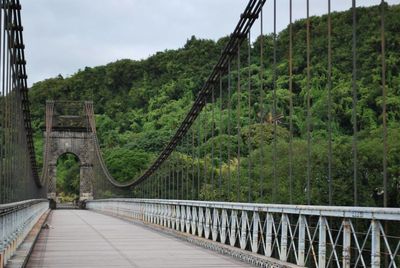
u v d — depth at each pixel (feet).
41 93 396.37
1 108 52.08
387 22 132.36
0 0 43.24
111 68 385.09
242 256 54.44
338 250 40.01
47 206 212.84
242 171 120.88
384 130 38.42
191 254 60.90
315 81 147.84
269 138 143.43
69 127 322.96
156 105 307.99
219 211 66.85
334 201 84.84
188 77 273.33
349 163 88.84
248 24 68.85
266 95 158.30
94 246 70.59
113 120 350.43
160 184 136.15
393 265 29.50
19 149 71.87
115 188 223.71
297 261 41.73
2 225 38.09
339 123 130.52
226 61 76.13
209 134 150.00
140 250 65.41
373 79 128.88
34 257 57.72
